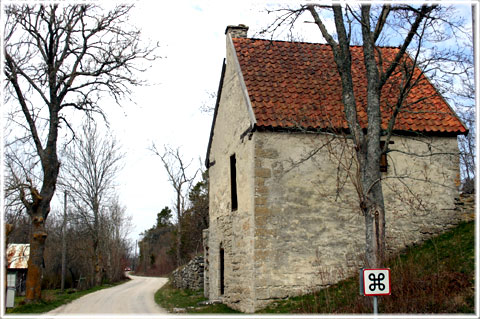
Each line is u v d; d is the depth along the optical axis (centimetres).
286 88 1403
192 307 1516
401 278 999
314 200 1284
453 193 1373
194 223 3891
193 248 3803
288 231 1253
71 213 3781
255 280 1212
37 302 1675
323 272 1213
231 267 1434
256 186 1256
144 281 4741
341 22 1079
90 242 4072
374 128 1012
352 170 1312
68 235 4216
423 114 1415
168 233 7400
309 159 1302
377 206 983
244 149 1344
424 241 1321
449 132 1380
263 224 1241
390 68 1019
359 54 1620
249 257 1257
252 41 1576
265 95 1359
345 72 1061
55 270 4156
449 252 1155
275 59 1515
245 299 1274
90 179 3650
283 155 1287
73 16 1647
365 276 783
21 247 3453
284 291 1221
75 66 1692
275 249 1237
